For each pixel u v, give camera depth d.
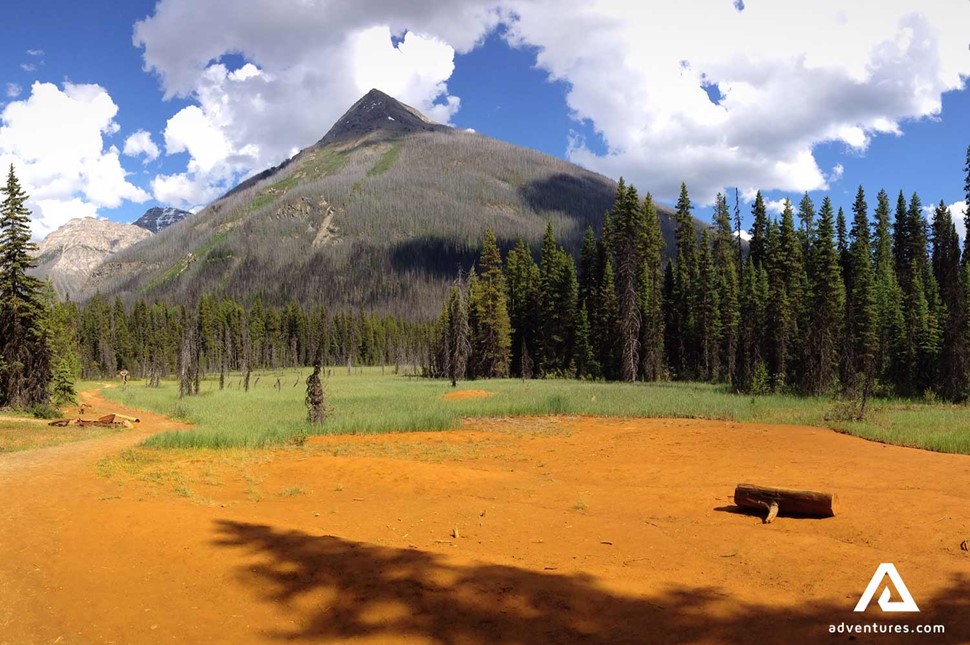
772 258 55.16
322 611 6.73
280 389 64.81
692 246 71.88
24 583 7.77
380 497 13.80
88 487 13.85
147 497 12.62
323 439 23.62
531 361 73.56
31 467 17.20
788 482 14.22
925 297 52.69
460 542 9.62
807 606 6.84
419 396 42.59
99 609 7.00
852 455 17.98
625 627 6.27
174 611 6.89
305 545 8.72
